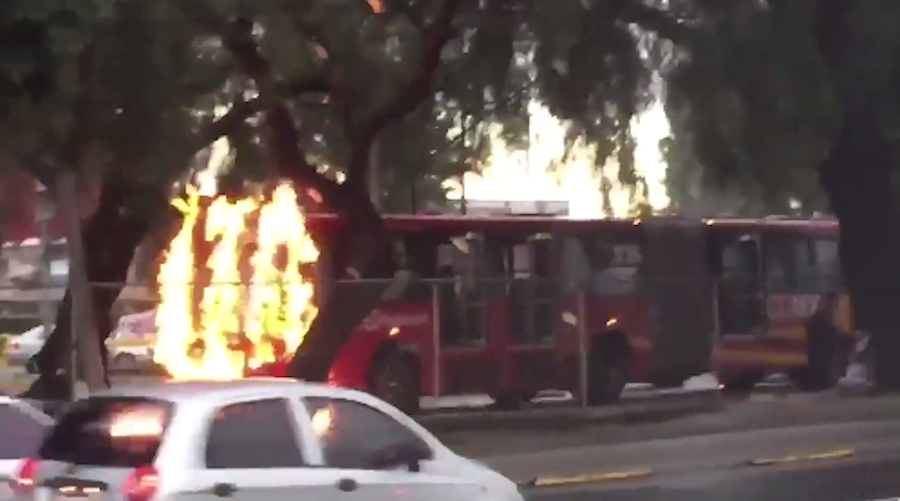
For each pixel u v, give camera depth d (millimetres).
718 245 27500
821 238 28750
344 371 22109
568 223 25375
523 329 24000
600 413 22812
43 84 13648
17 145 14859
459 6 20141
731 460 20625
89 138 15867
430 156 24844
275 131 20375
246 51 18688
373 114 20281
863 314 27000
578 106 23359
